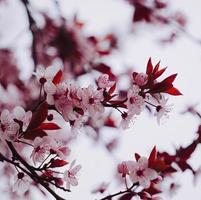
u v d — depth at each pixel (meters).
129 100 0.62
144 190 0.63
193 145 0.82
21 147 1.03
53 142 0.61
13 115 0.59
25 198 0.93
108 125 1.05
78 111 0.61
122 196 0.65
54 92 0.60
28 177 0.63
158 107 0.64
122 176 0.63
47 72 0.61
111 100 0.63
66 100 0.60
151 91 0.62
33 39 0.95
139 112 0.62
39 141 0.61
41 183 0.62
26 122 0.59
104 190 0.83
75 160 0.63
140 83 0.62
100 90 0.62
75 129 0.62
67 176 0.63
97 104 0.61
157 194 0.63
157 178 0.63
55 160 0.61
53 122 0.60
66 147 0.62
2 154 0.63
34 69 0.95
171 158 0.81
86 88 0.61
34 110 0.60
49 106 0.61
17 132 0.59
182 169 0.83
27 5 0.95
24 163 0.62
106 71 1.05
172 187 0.84
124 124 0.64
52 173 0.63
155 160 0.62
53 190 0.64
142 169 0.62
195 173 0.84
